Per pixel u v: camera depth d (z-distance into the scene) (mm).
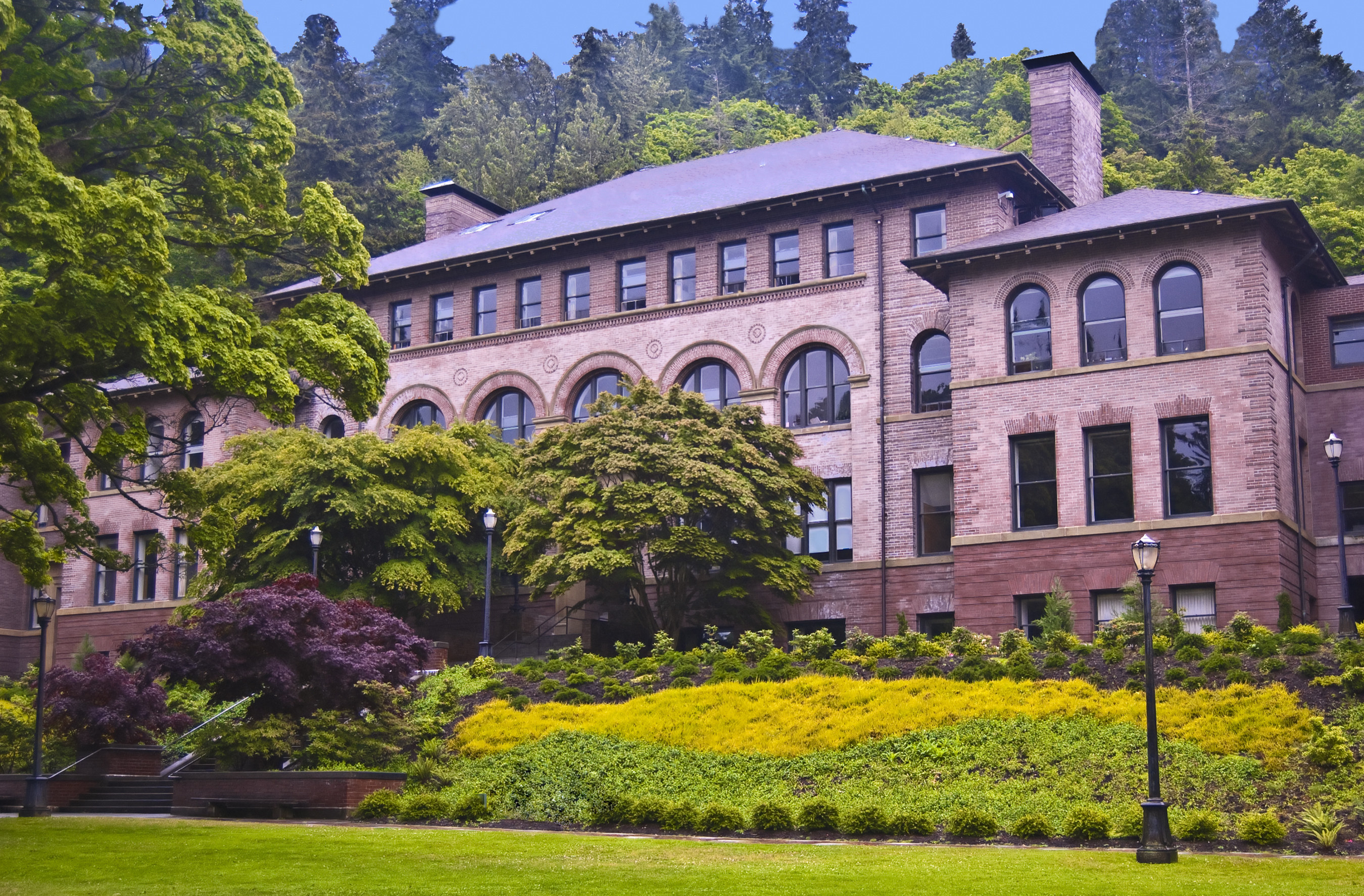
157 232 21984
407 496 38781
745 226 43594
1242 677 25234
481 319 47906
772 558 37250
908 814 22125
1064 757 23688
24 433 24812
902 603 39031
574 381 45281
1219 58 115812
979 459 36156
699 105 128250
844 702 27219
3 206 20594
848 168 44156
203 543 26406
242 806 26516
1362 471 36312
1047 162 43688
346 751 27469
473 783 26688
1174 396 34188
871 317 41094
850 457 40750
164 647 27125
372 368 25312
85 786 29203
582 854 19656
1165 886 15789
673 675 30625
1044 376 35656
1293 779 21844
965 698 26266
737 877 16781
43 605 26562
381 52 118812
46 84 24469
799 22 135750
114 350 22031
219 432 49312
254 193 25891
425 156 92562
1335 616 35469
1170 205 35906
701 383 43750
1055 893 15273
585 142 90438
